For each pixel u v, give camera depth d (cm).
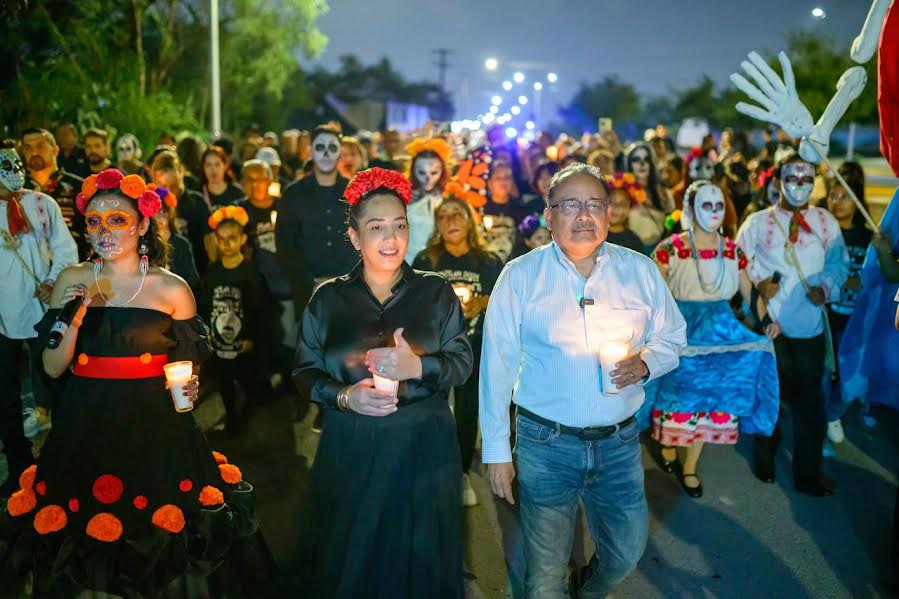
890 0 435
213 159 823
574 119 7944
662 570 446
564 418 334
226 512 371
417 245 665
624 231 642
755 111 475
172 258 581
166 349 368
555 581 342
